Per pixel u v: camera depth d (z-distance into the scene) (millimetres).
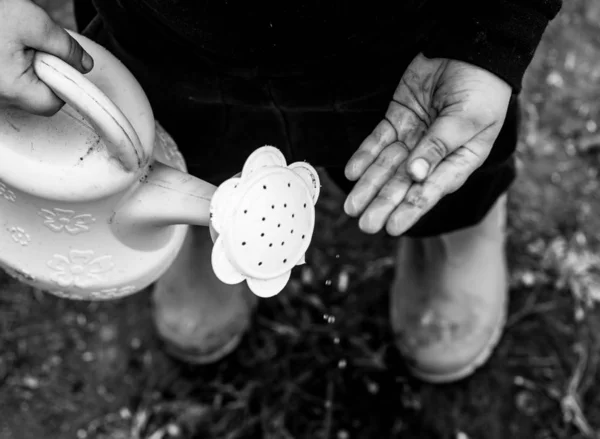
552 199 949
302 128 612
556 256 913
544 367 869
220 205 458
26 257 554
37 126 492
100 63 534
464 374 853
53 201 498
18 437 841
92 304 908
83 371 877
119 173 490
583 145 982
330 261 923
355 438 842
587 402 851
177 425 850
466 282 808
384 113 591
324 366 871
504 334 886
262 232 463
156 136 568
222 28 526
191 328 833
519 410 850
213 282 800
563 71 1038
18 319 896
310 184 487
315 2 505
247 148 642
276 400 860
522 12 516
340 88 567
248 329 895
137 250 551
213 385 869
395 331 853
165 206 507
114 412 860
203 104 602
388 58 555
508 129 602
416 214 511
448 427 842
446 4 540
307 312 899
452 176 518
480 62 525
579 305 892
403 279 842
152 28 562
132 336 895
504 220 852
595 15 1077
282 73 553
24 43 454
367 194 531
